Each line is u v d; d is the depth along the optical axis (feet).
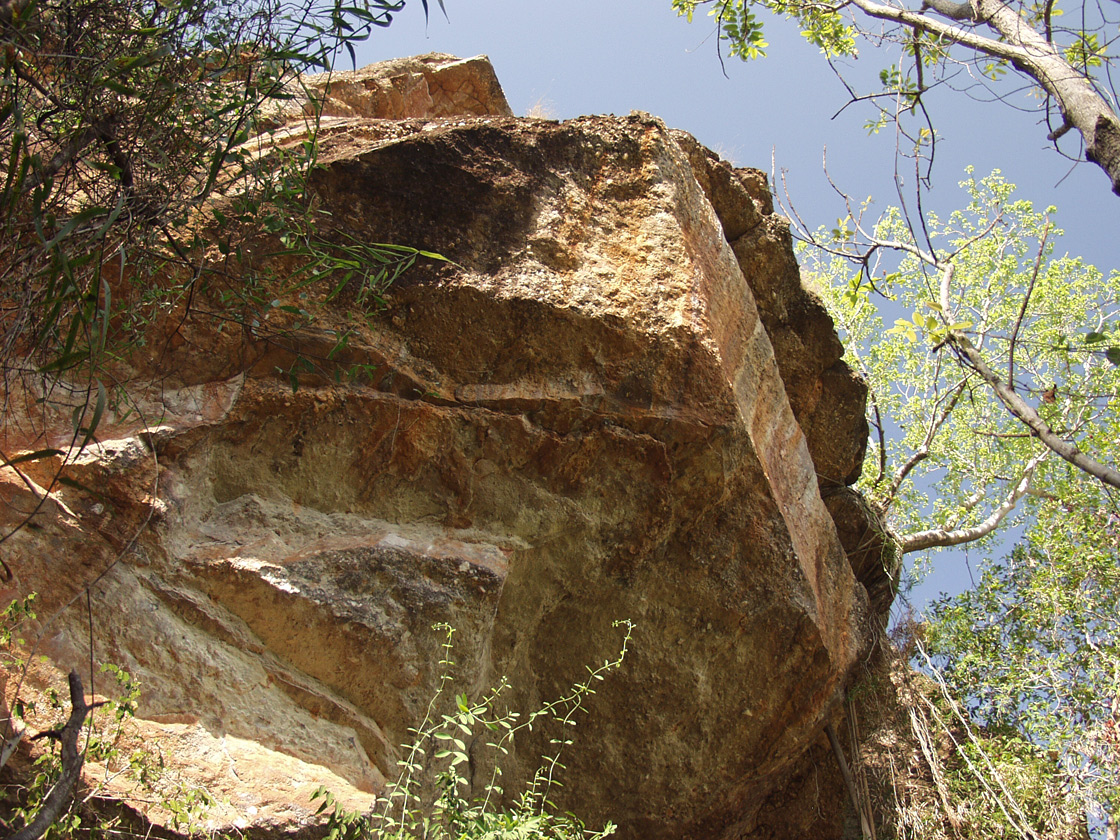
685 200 17.28
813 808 19.76
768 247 21.44
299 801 11.34
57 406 12.45
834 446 22.68
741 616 16.19
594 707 15.87
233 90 10.36
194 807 9.96
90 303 9.02
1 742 9.71
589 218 16.14
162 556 12.39
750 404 17.39
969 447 38.11
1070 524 29.07
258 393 13.64
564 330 14.97
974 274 39.50
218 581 12.64
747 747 16.69
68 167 9.72
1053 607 27.30
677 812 16.34
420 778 13.52
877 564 22.97
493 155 15.88
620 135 17.02
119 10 9.40
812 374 22.36
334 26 9.96
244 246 13.51
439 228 15.02
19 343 10.87
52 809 7.16
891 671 21.07
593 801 15.88
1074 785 21.36
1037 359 37.19
